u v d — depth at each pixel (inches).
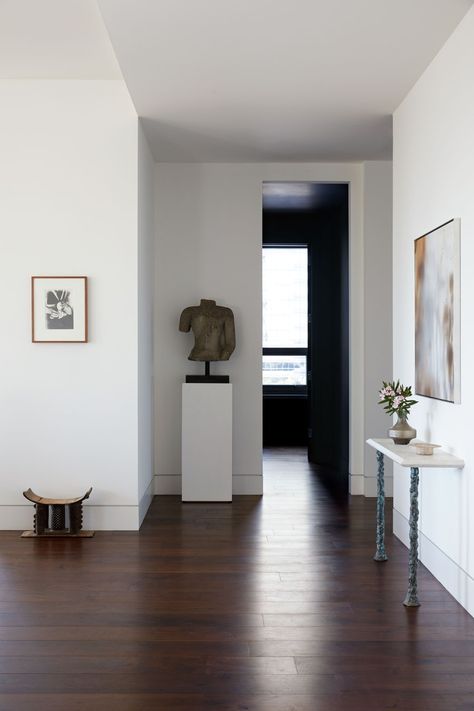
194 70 200.1
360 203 303.0
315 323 381.7
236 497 294.8
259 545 220.1
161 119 241.6
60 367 235.8
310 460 386.6
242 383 301.7
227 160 296.2
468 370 162.4
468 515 162.7
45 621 156.7
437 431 186.5
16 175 234.8
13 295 234.7
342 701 121.3
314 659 137.6
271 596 173.2
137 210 236.8
